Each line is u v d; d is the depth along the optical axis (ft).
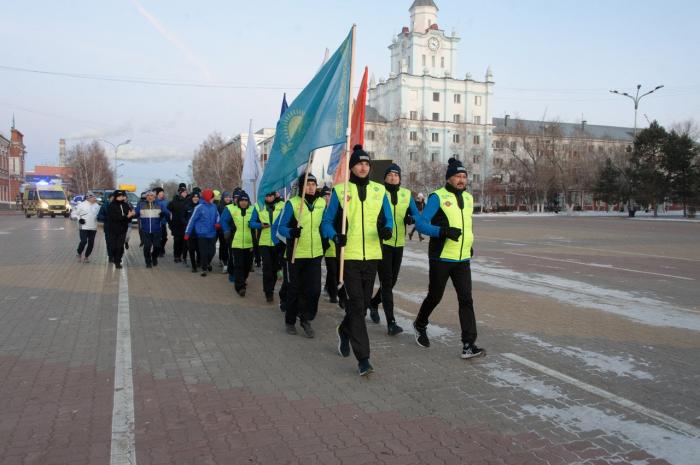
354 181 16.71
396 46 269.03
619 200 187.11
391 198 21.18
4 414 13.02
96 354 17.97
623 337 20.61
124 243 39.40
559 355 18.20
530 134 224.33
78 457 10.93
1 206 220.64
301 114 21.34
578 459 11.00
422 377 15.90
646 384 15.43
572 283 33.99
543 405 13.82
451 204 17.37
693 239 73.97
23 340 19.58
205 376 15.87
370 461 10.87
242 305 26.50
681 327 22.29
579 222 134.21
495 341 19.93
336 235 16.15
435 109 255.91
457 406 13.73
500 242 68.08
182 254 47.65
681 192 167.22
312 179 20.06
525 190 224.53
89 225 43.14
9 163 249.34
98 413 13.14
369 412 13.32
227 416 13.01
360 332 15.96
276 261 27.32
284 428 12.36
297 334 20.86
